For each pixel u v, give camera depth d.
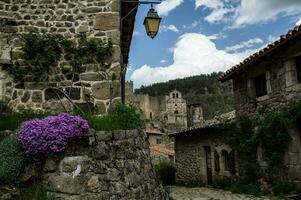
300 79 10.17
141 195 6.59
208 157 16.59
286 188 10.08
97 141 5.95
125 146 6.47
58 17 8.13
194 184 17.31
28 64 7.81
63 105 7.75
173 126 52.72
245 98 13.40
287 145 10.21
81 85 7.86
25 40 7.89
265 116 11.55
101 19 8.15
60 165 5.53
